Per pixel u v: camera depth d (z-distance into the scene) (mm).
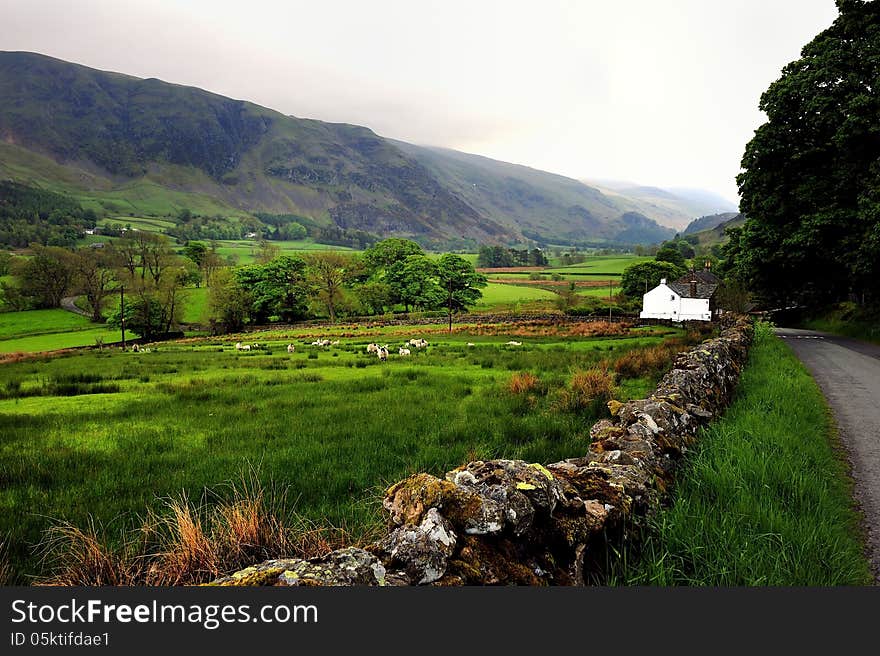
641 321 60062
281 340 54938
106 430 11016
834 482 6074
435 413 11398
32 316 93688
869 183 26484
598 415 10383
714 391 9258
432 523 3037
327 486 6707
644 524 4340
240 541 3861
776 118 32875
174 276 84188
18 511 6074
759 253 33438
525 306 106812
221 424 11328
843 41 29922
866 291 31531
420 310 102062
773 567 3801
